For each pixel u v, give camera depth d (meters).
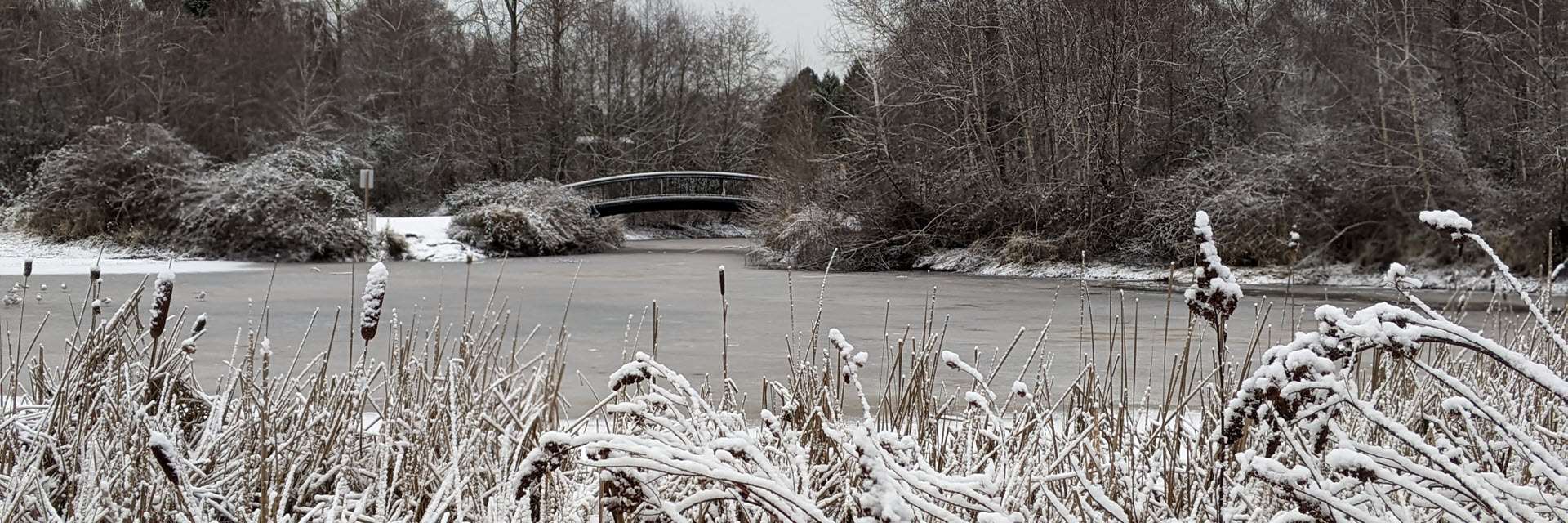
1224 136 26.44
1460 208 21.28
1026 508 2.28
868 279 22.55
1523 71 21.83
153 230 28.86
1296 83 26.59
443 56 51.53
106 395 3.19
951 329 12.39
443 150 49.94
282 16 52.59
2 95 40.22
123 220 29.56
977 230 26.95
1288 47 27.55
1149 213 24.00
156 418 3.11
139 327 3.75
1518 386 3.42
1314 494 1.93
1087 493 2.64
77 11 48.91
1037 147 27.19
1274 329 11.38
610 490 2.23
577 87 54.34
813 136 33.47
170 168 29.50
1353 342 2.02
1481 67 23.67
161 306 2.79
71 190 29.80
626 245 42.09
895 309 15.21
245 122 45.81
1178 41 26.06
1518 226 20.33
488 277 22.45
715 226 58.28
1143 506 2.58
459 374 3.39
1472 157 23.00
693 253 35.00
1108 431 3.35
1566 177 19.98
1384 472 1.85
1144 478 2.88
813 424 2.95
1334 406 2.16
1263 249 22.64
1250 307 15.13
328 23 55.78
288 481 2.65
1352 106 23.55
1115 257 24.62
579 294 17.83
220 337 10.70
